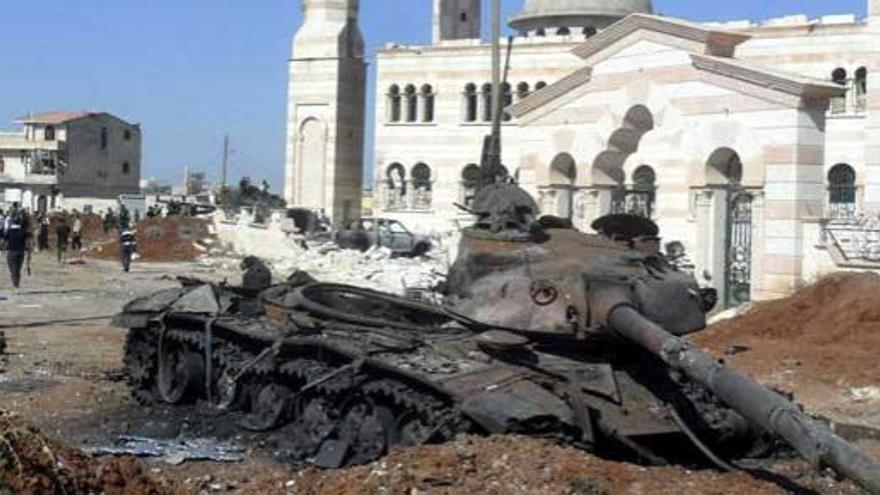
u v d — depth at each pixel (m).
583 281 13.30
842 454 9.36
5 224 48.91
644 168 33.62
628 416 12.30
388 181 70.38
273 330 15.89
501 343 12.84
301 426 14.93
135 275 45.62
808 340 25.22
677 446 12.82
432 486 10.58
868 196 39.31
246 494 11.05
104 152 111.12
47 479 9.77
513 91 65.25
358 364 13.32
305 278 17.34
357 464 13.38
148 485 10.69
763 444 13.60
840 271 27.94
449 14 75.06
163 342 18.03
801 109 28.55
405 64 69.38
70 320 29.59
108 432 15.81
